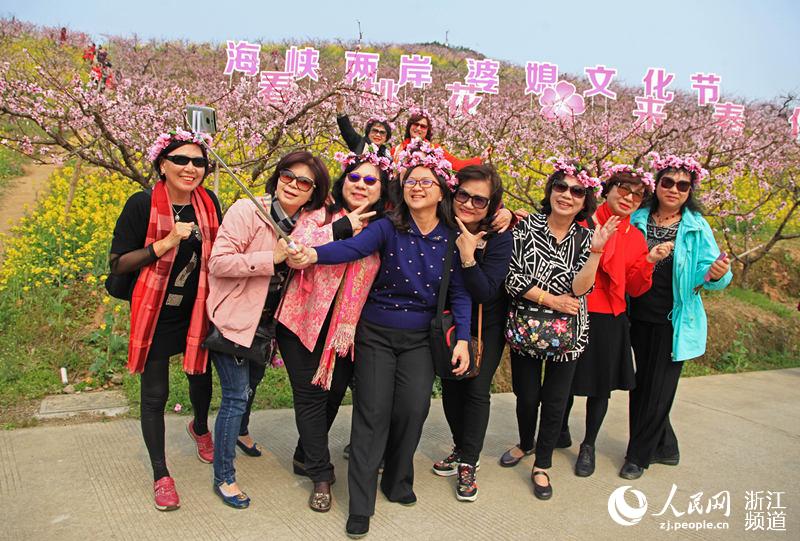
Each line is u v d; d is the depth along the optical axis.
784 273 9.37
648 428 3.64
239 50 7.52
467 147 8.73
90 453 3.45
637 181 3.36
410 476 3.15
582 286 3.14
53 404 4.18
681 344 3.57
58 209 6.80
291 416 4.23
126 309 5.41
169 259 2.81
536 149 8.61
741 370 6.90
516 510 3.16
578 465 3.66
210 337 2.84
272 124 6.92
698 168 3.59
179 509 2.93
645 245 3.56
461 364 2.98
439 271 2.99
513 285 3.25
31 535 2.64
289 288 2.98
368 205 3.14
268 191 3.08
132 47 22.25
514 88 15.99
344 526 2.88
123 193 7.77
